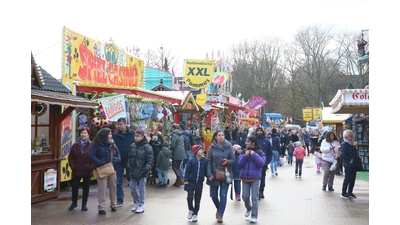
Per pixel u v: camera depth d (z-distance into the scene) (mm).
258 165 7617
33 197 9109
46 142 9820
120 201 9133
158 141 12453
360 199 10180
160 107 15867
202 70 19469
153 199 10023
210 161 7719
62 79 11359
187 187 7734
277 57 62719
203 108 23078
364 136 18047
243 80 61906
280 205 9344
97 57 13367
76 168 8461
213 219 7902
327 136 11781
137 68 17016
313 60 59094
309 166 20375
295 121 66000
